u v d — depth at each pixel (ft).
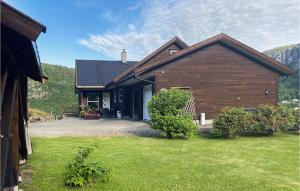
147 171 26.18
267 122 48.44
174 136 46.01
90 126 64.13
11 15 13.20
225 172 26.20
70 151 34.94
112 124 68.23
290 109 51.37
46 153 33.73
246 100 69.26
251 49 68.64
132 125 65.21
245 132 53.11
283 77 74.84
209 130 51.96
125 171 26.09
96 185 22.22
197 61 66.80
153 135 49.42
